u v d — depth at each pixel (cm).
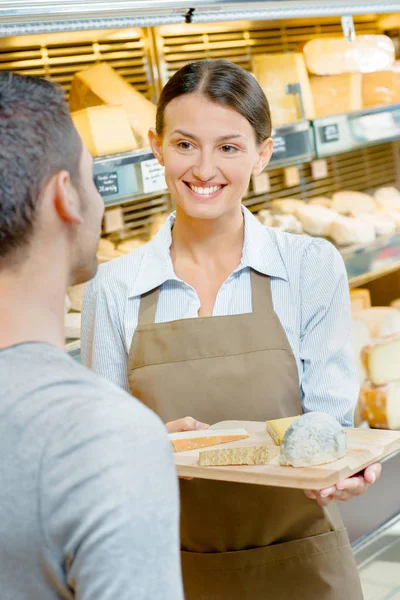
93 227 83
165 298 152
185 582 150
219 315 149
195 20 198
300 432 117
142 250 155
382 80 283
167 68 258
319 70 277
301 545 145
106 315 153
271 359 145
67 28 178
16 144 75
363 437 127
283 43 289
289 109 265
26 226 76
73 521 68
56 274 79
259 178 271
